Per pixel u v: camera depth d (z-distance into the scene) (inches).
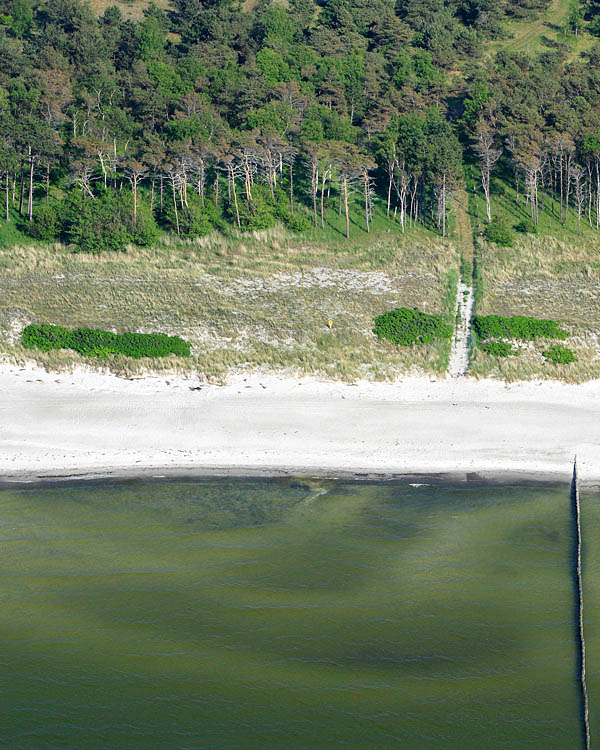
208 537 2314.2
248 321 4035.4
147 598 2038.6
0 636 1903.3
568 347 3777.1
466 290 4517.7
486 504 2492.6
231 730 1654.8
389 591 2063.2
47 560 2194.9
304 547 2262.6
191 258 4891.7
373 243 5221.5
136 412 3189.0
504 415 3137.3
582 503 2484.0
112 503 2512.3
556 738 1627.7
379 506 2490.2
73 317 4005.9
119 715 1692.9
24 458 2792.8
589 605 2004.2
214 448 2881.4
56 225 5064.0
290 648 1870.1
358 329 3978.8
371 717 1684.3
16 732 1652.3
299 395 3388.3
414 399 3344.0
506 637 1898.4
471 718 1679.4
